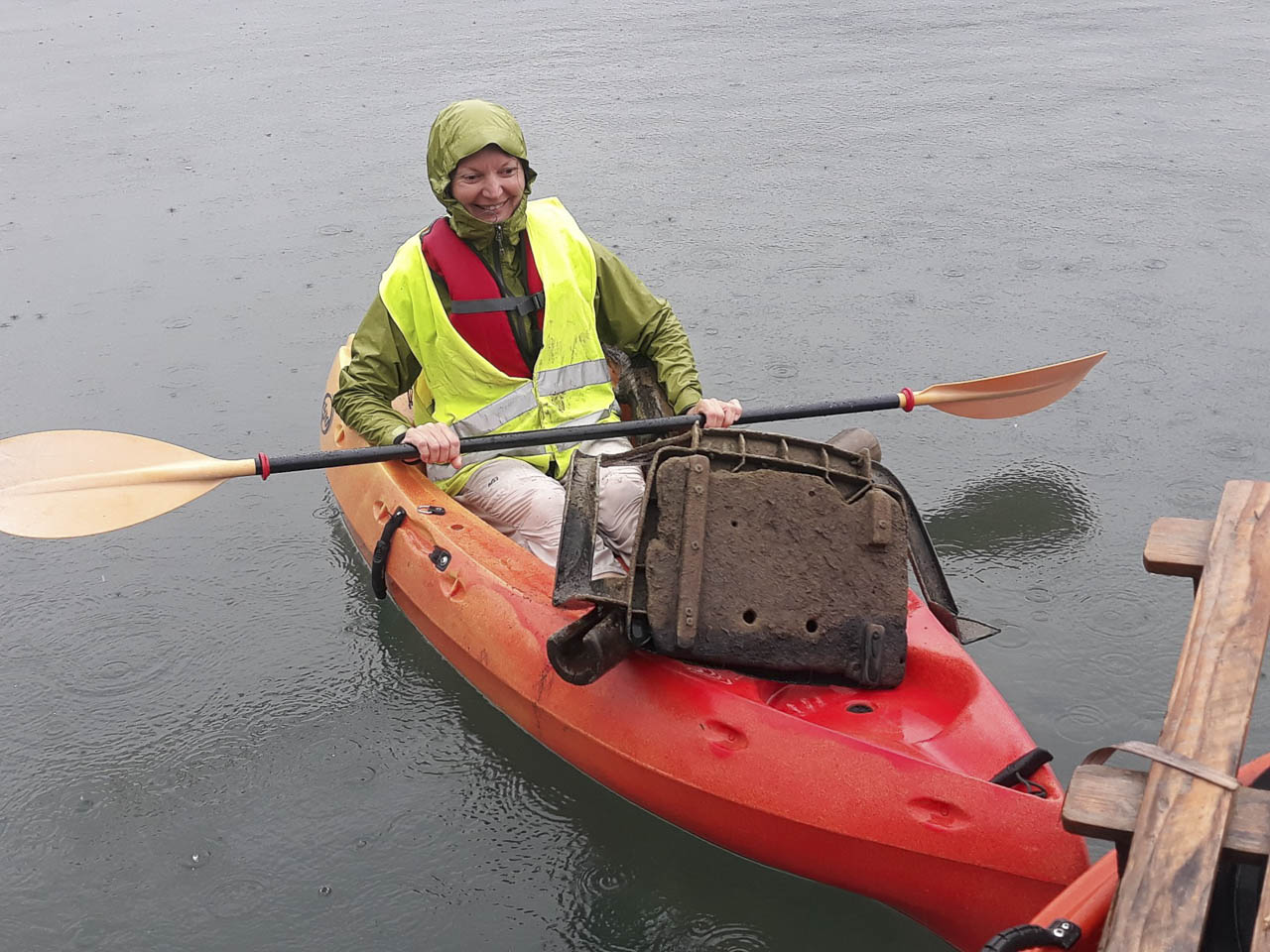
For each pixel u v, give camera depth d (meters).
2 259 6.88
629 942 2.92
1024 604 3.98
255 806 3.37
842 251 6.50
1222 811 1.96
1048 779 2.87
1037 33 9.98
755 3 11.11
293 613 4.18
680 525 2.95
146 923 3.04
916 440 4.93
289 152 8.09
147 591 4.34
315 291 6.40
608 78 9.16
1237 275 6.02
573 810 3.28
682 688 3.08
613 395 3.96
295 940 2.97
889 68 9.24
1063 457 4.75
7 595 4.36
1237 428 4.83
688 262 6.45
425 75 9.37
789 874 2.98
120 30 11.23
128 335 6.04
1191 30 9.85
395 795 3.38
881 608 3.08
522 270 3.77
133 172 7.92
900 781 2.79
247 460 3.71
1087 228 6.59
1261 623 2.21
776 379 5.37
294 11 11.57
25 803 3.43
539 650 3.38
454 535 3.74
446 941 2.95
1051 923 2.31
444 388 3.87
